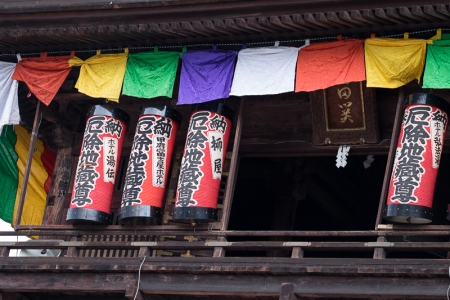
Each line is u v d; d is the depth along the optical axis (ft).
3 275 62.80
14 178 76.43
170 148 64.08
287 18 58.49
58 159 73.26
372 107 63.52
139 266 59.16
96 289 60.23
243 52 62.54
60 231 65.05
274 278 56.34
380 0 55.77
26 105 74.38
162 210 66.49
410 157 56.90
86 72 66.03
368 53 59.26
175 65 64.23
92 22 63.05
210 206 61.16
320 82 59.93
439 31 57.88
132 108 71.67
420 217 55.67
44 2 63.10
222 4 59.26
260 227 86.69
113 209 70.44
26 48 67.51
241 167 75.41
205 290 57.67
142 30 62.08
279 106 67.72
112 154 65.10
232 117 64.08
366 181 82.07
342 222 82.79
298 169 74.08
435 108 57.67
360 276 54.24
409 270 52.54
